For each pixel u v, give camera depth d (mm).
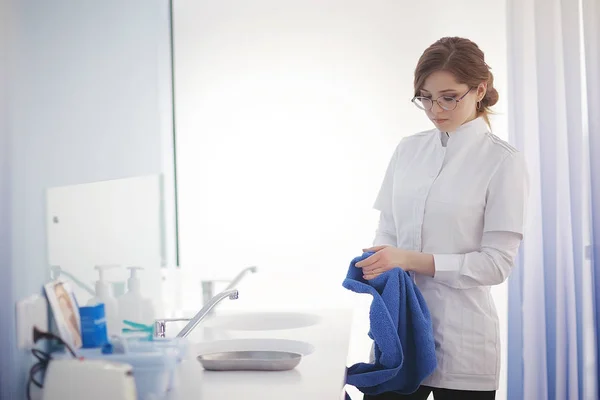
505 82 3123
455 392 2035
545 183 2826
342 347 1913
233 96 3268
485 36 3139
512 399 2855
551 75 2824
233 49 3264
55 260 1330
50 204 1310
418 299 1971
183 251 3297
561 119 2863
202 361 1602
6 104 1128
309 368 1635
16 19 1168
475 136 2078
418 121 3193
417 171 2133
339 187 3240
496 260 1962
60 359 1105
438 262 1970
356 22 3215
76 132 1443
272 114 3256
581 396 2816
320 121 3240
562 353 2824
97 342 1395
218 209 3283
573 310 2834
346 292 3248
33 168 1234
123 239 1769
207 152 3279
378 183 3221
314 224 3254
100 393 1060
